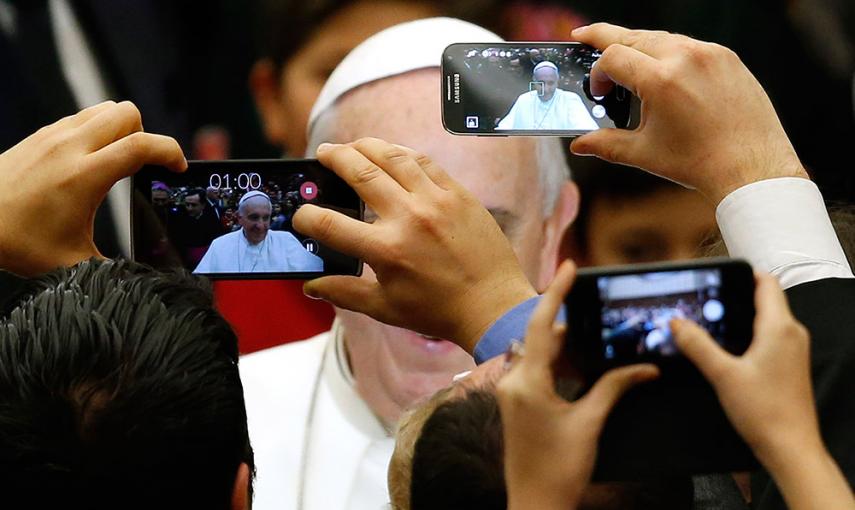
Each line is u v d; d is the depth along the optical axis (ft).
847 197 46.34
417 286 20.49
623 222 39.70
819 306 19.19
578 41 23.04
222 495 16.71
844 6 46.78
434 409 17.66
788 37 47.06
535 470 14.34
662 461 15.47
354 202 21.85
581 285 15.31
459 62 23.53
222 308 40.91
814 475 13.89
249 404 32.32
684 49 21.25
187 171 21.67
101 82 46.75
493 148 30.07
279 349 33.88
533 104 23.48
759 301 14.69
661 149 21.48
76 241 20.80
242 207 21.83
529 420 14.29
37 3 45.85
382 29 40.57
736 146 20.97
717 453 15.46
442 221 20.31
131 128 21.04
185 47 47.37
